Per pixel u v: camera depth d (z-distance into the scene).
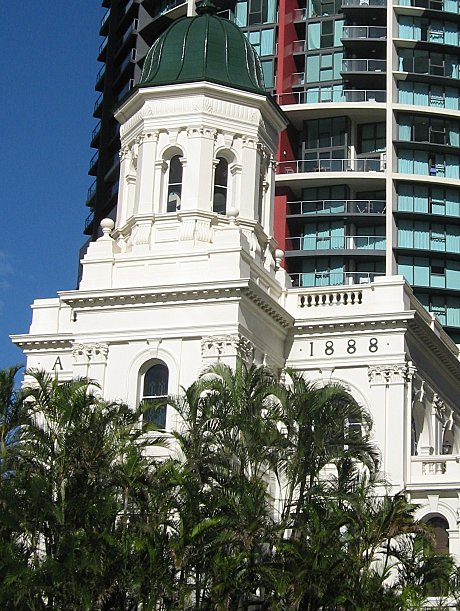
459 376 66.50
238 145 60.66
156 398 56.06
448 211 95.44
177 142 60.16
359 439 46.28
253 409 45.47
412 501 56.00
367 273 93.88
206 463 44.50
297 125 97.50
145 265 57.75
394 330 57.84
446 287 94.81
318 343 58.94
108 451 44.81
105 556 42.09
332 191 96.00
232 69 61.75
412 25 98.06
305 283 94.50
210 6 64.25
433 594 46.75
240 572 42.28
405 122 96.50
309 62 98.44
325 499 44.56
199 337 55.62
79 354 57.22
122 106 62.34
